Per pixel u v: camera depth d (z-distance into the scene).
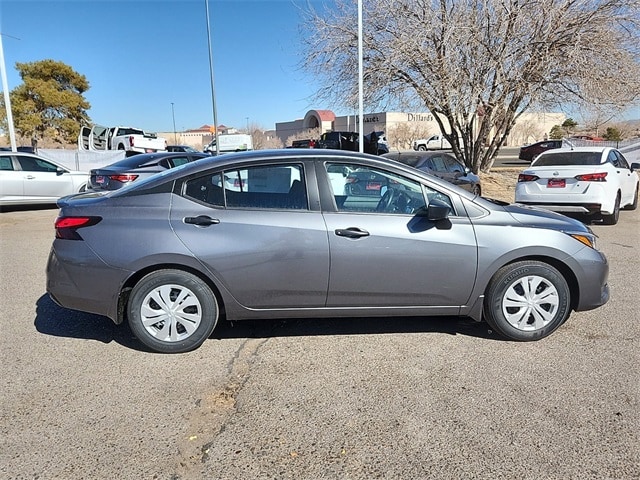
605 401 2.99
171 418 2.88
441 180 3.83
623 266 6.17
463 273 3.75
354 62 14.16
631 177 10.52
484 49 12.74
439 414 2.88
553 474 2.37
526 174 9.23
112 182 9.71
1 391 3.19
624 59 12.35
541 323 3.88
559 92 13.23
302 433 2.72
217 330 4.18
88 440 2.67
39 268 6.40
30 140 43.84
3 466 2.45
